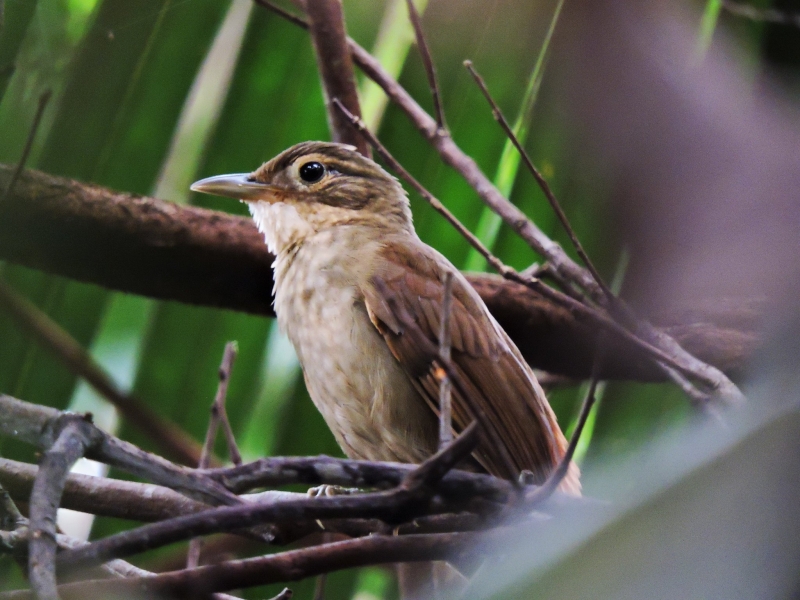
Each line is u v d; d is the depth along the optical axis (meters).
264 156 3.27
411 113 3.25
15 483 3.20
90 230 3.24
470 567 3.18
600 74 3.24
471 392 3.23
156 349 3.27
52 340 3.24
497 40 3.27
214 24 3.26
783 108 3.23
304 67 3.27
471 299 3.24
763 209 3.23
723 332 3.25
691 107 3.23
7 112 3.25
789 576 2.34
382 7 3.28
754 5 3.25
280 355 3.27
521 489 3.15
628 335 3.22
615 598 2.45
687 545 2.43
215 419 3.21
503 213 3.24
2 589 3.17
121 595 3.15
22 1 3.25
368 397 3.22
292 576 3.16
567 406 3.28
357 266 3.23
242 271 3.25
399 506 3.15
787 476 2.41
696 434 2.64
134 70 3.26
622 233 3.26
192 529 3.13
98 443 3.15
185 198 3.27
